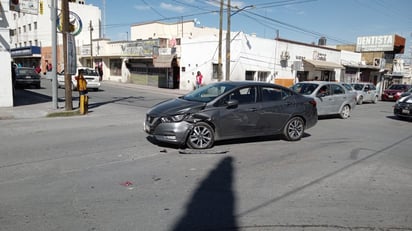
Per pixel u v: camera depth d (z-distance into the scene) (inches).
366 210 161.6
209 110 273.6
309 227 141.9
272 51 1168.8
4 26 495.8
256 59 1120.2
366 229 141.9
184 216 149.7
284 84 1230.3
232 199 171.2
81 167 219.3
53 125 380.2
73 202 162.1
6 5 490.3
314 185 195.9
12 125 374.6
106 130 355.9
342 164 244.1
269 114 303.4
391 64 1891.0
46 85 1034.7
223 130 281.0
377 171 229.0
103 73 1588.3
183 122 263.9
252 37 1096.8
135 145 285.1
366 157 268.5
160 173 210.7
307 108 330.0
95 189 180.2
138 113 508.1
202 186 189.0
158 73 1252.5
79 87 489.4
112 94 861.2
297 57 1272.1
